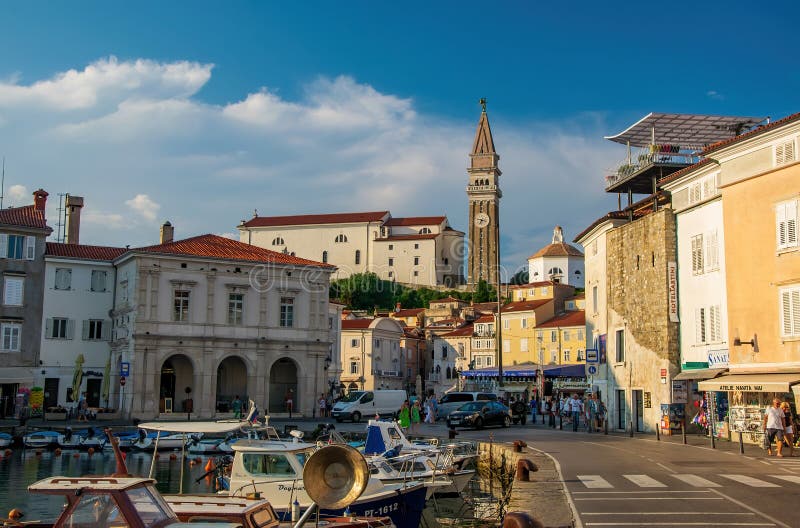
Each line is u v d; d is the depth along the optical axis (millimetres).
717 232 43219
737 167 40469
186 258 73438
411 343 143875
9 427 56406
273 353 76688
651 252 49875
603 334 58531
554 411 70312
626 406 53281
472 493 37531
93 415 67125
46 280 73812
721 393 43781
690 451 36156
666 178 48750
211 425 26031
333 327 112062
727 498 21969
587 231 62219
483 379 109688
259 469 26047
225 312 75125
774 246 37781
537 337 120312
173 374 75875
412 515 27406
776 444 34250
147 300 71438
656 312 48719
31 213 75188
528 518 11023
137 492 15008
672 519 18938
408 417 51656
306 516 13609
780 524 18125
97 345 75812
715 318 42938
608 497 22656
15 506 31219
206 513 17578
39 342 72750
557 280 140500
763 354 38094
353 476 13523
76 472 41469
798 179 36625
